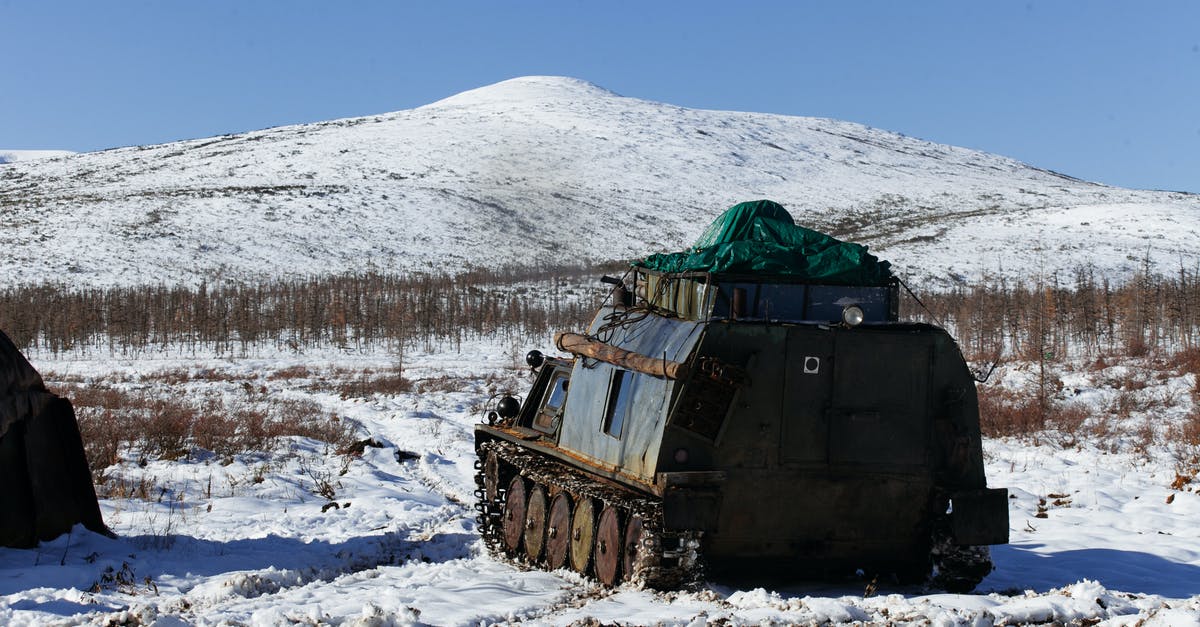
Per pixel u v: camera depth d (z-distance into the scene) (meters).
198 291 89.81
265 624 7.96
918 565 10.16
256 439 21.45
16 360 11.17
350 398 34.97
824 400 9.48
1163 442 21.00
